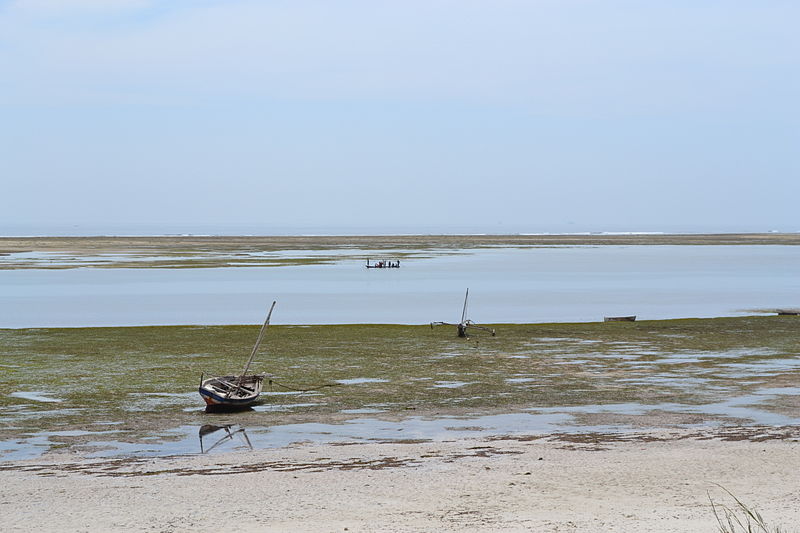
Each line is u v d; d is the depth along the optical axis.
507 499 19.86
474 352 43.25
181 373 37.47
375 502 19.75
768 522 17.38
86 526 18.28
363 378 36.69
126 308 64.88
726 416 29.81
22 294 75.69
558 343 46.31
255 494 20.52
